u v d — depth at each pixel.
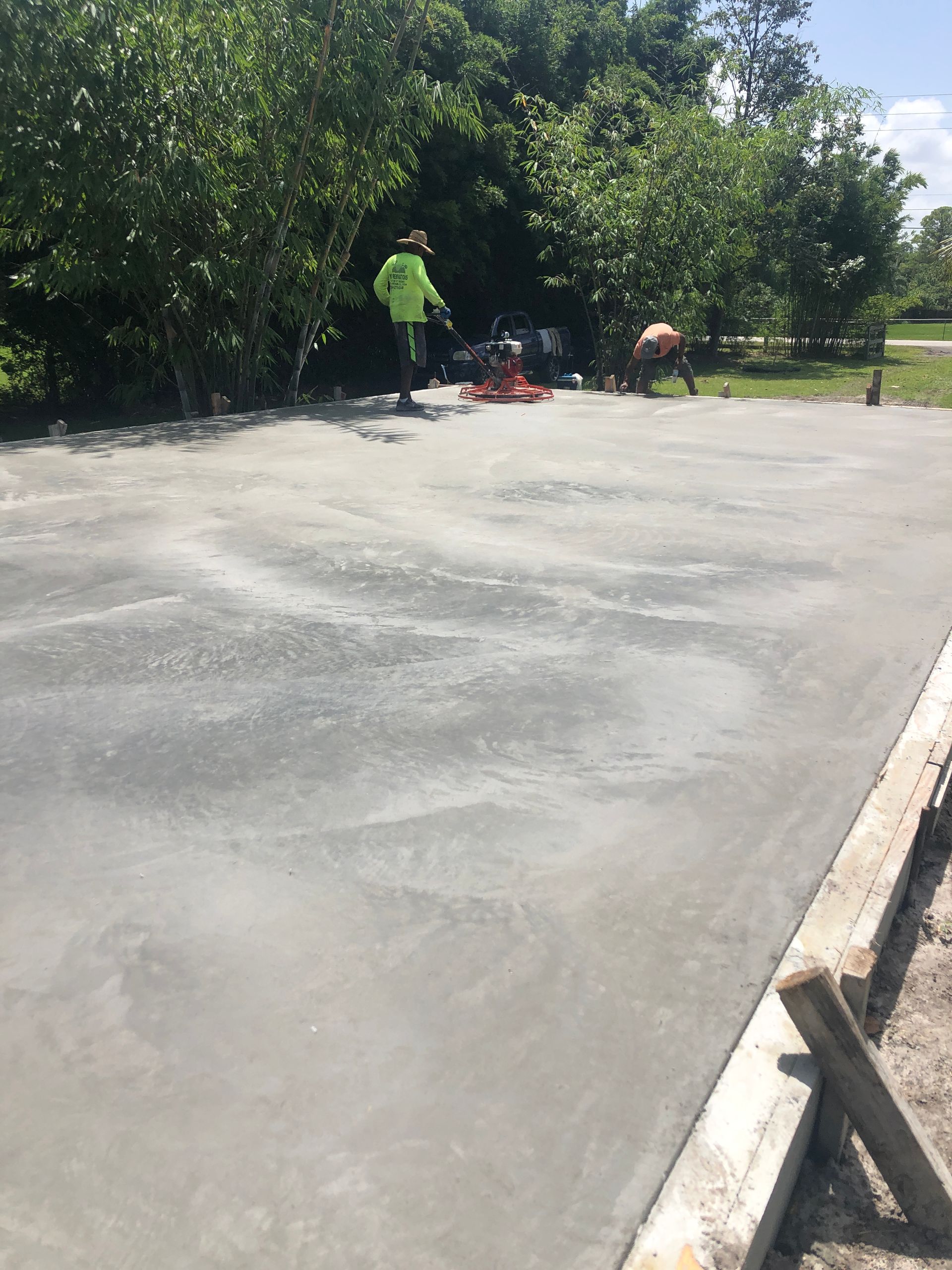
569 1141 1.56
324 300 10.69
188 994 1.84
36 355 15.95
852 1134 2.00
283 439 7.58
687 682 3.20
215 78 8.76
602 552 4.62
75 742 2.79
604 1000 1.85
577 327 26.53
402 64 16.41
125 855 2.26
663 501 5.61
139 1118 1.58
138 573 4.25
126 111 8.25
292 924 2.03
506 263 23.16
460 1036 1.75
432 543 4.72
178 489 5.75
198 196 8.82
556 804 2.48
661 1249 1.39
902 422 8.73
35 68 7.69
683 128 15.94
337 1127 1.57
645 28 26.95
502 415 9.12
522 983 1.88
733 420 8.88
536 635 3.58
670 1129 1.58
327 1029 1.76
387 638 3.54
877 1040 2.25
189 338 10.27
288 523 5.04
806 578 4.26
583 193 16.55
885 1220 1.79
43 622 3.68
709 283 17.81
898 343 37.75
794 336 30.67
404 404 9.29
